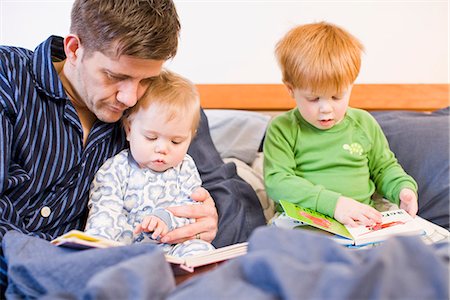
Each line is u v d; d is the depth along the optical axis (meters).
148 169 1.06
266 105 1.65
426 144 1.35
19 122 0.90
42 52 0.95
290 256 0.54
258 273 0.50
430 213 1.27
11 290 0.64
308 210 1.08
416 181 1.32
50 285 0.61
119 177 1.04
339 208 1.07
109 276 0.52
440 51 1.78
